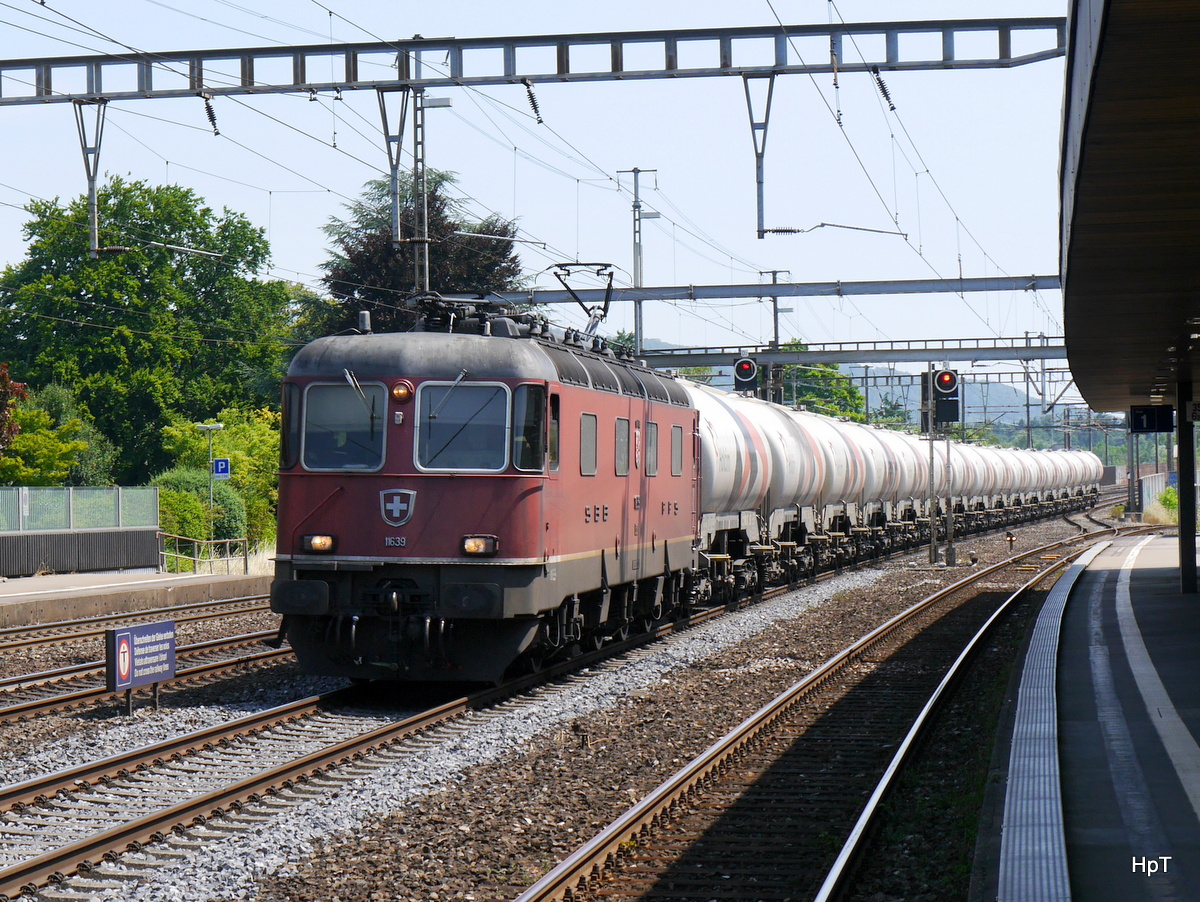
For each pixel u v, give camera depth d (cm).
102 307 9019
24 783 1453
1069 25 1623
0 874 1119
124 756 1614
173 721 1959
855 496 5591
